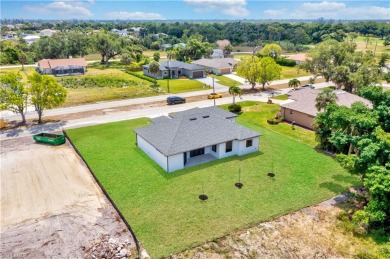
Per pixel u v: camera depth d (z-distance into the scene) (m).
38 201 26.73
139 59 112.62
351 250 21.12
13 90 43.84
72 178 30.55
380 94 27.30
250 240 21.98
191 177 30.42
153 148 33.53
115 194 27.45
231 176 30.66
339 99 45.88
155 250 20.89
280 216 24.56
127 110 53.81
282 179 30.08
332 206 25.88
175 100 57.50
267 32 196.12
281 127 45.28
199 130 34.88
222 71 89.81
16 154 35.78
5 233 22.70
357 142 25.22
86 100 59.75
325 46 73.31
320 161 33.88
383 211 22.12
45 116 50.06
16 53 112.81
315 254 20.81
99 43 107.44
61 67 88.50
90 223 23.83
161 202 26.28
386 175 21.67
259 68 66.94
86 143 38.62
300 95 51.75
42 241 21.92
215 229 22.94
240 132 35.62
